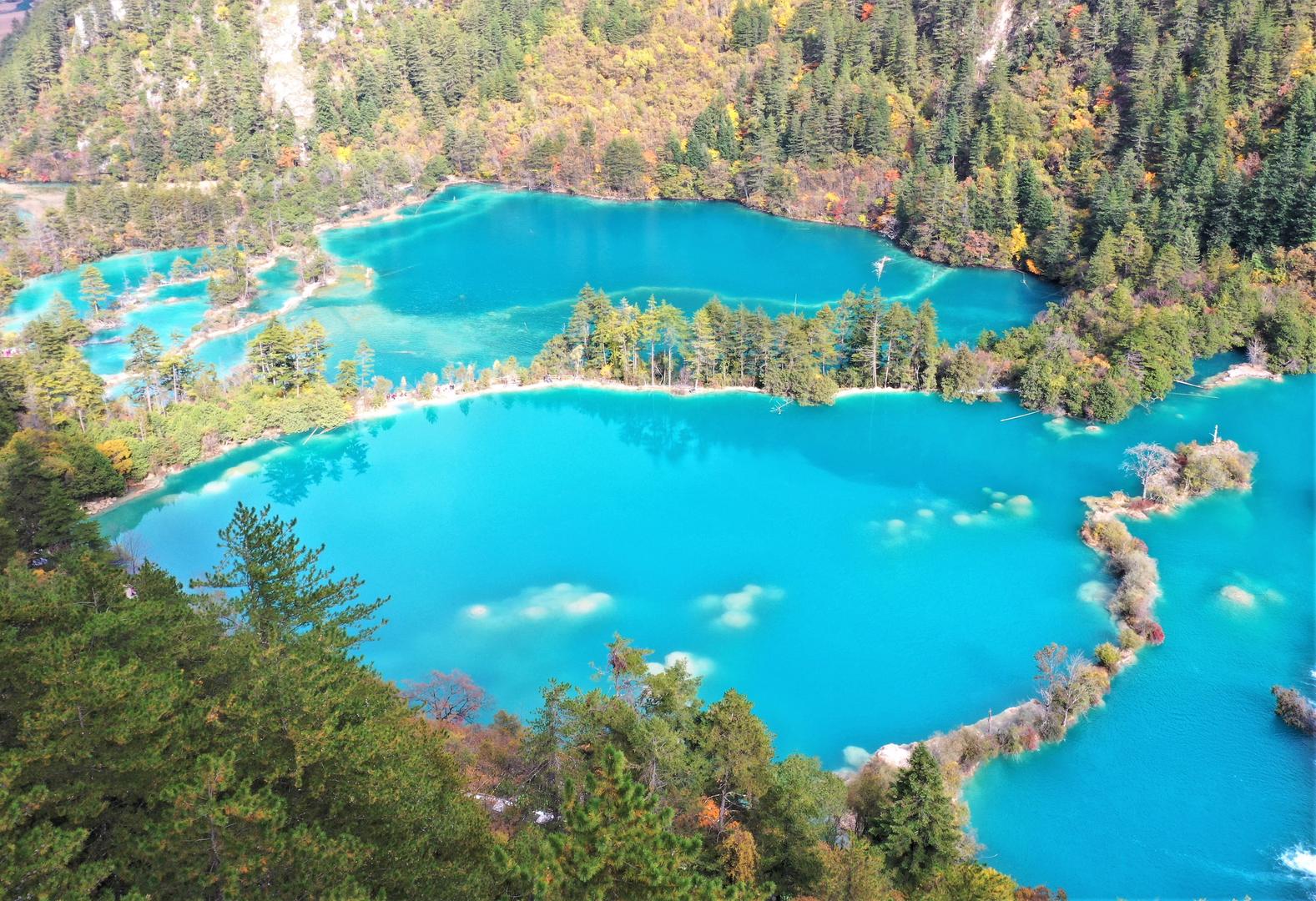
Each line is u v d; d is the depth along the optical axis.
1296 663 106.88
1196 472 139.38
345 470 156.25
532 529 138.25
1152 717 99.19
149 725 39.84
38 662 41.00
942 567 127.06
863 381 182.38
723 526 138.50
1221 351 184.62
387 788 43.16
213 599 57.94
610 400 180.62
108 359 197.88
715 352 180.38
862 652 111.06
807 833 64.38
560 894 37.69
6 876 33.12
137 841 38.28
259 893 37.31
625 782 39.88
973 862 67.69
